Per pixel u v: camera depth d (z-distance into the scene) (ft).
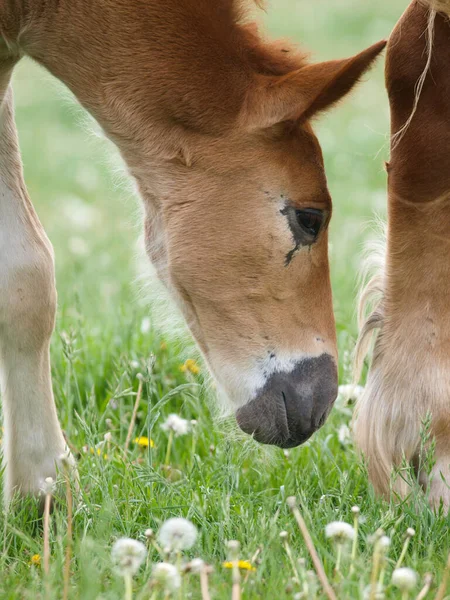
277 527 18.88
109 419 24.94
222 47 19.51
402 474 20.49
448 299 20.36
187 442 25.09
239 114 19.30
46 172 62.95
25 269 21.24
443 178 19.97
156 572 15.08
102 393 28.14
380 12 111.65
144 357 27.89
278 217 19.54
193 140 19.61
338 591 16.11
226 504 19.81
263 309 19.89
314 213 19.83
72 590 16.62
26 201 21.75
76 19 19.83
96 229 49.49
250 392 20.04
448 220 20.11
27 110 82.89
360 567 16.63
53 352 29.37
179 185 19.83
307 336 20.21
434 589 16.93
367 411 21.03
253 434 20.26
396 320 20.80
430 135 19.90
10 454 21.42
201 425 25.05
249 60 19.80
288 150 19.53
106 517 19.03
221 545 18.53
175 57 19.48
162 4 19.57
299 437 20.34
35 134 74.84
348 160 61.11
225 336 20.06
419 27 19.93
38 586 17.01
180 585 15.51
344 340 30.40
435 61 19.77
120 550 15.52
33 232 21.61
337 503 21.62
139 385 25.61
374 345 21.34
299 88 18.70
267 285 19.77
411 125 20.03
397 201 20.42
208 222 19.62
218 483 21.75
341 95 18.69
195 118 19.45
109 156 22.54
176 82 19.47
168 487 21.04
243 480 22.66
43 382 21.53
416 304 20.56
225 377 20.21
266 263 19.66
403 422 20.54
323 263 20.38
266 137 19.35
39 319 21.35
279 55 20.16
